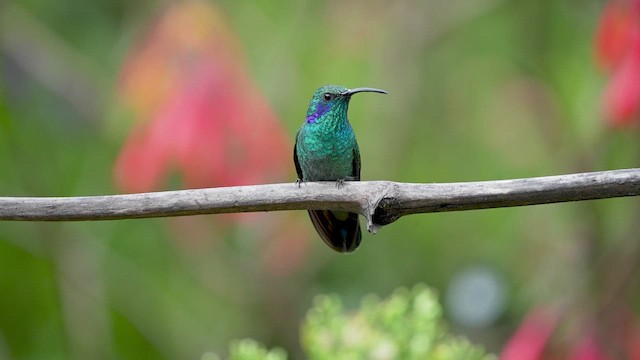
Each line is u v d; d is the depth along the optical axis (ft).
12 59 37.35
